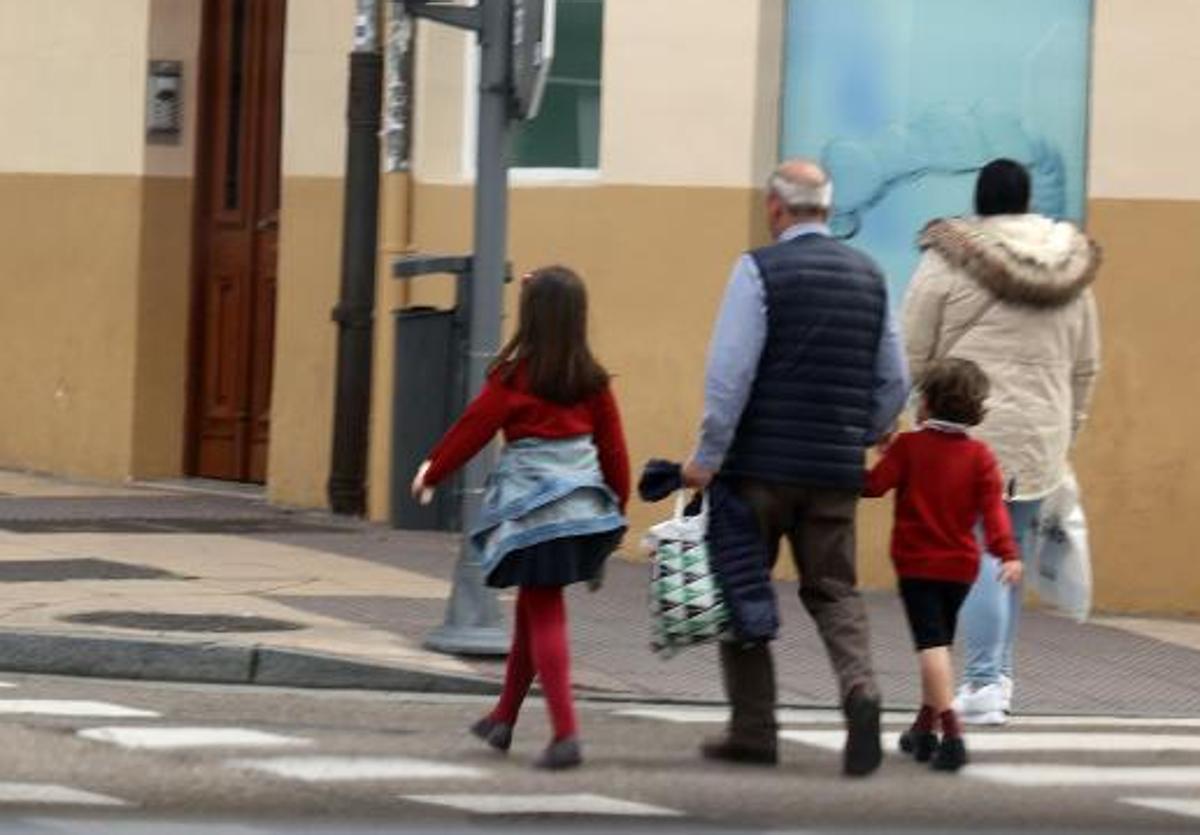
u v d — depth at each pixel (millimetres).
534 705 24094
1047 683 27047
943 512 21531
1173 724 24922
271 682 24562
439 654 25422
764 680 21156
